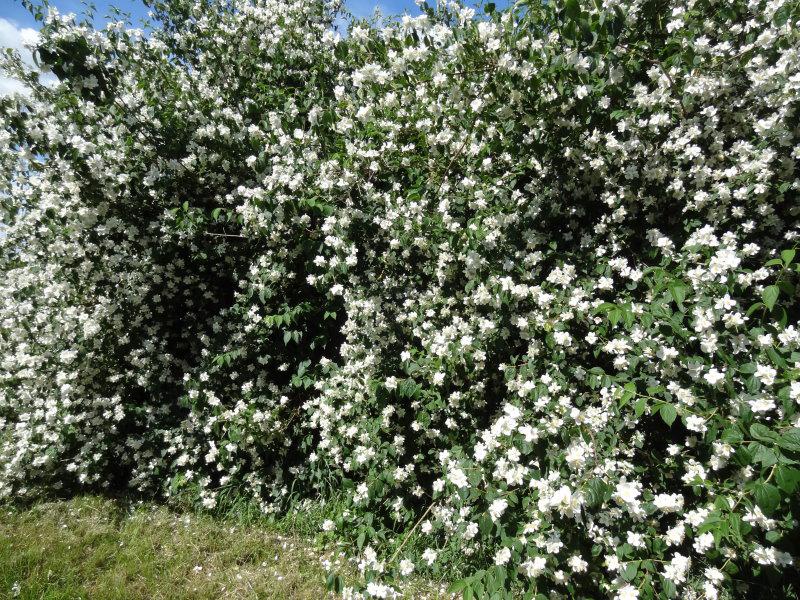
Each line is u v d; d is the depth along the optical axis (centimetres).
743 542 181
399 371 319
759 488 152
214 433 386
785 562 176
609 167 278
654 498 202
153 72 439
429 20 289
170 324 452
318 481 366
